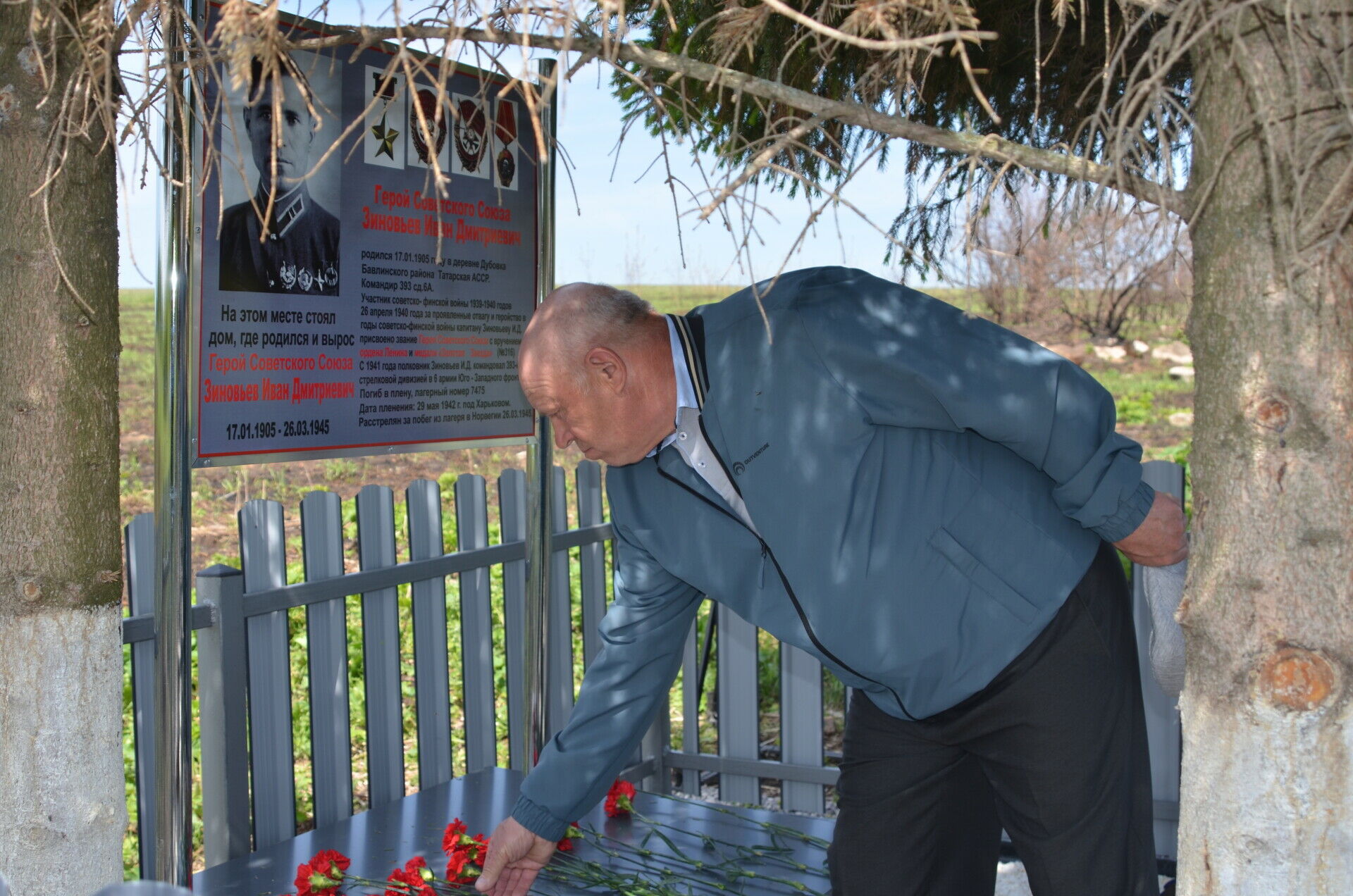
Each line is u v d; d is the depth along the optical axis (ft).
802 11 7.45
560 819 7.20
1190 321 4.21
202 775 8.84
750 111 8.21
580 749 7.19
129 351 59.57
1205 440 4.06
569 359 6.22
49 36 4.97
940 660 6.22
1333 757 3.82
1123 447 5.85
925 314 6.04
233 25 4.12
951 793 6.86
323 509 9.68
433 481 10.78
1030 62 9.05
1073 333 58.13
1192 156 4.19
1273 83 3.71
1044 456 5.78
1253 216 3.83
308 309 7.32
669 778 13.57
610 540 13.04
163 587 6.30
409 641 18.17
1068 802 6.12
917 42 3.54
